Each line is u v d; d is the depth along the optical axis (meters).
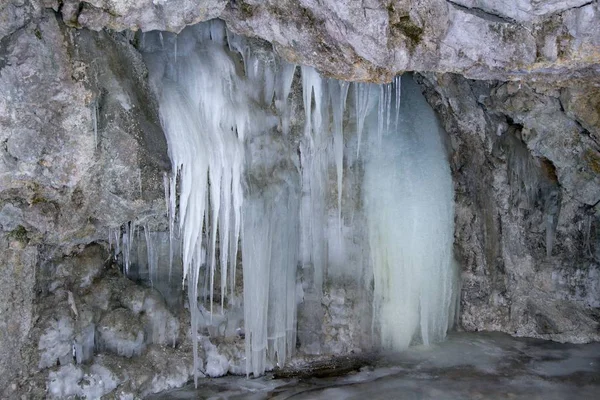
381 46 4.28
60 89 3.99
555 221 6.45
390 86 6.00
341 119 5.78
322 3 4.11
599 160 5.85
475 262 6.57
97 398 4.73
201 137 4.98
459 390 5.18
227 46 5.57
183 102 5.00
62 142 4.12
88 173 4.40
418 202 6.00
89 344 4.90
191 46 5.36
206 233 5.24
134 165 4.53
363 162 6.05
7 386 4.38
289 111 5.77
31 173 4.10
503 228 6.52
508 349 6.12
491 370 5.60
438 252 6.11
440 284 6.21
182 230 5.31
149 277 5.48
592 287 6.48
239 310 5.74
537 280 6.52
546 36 4.32
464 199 6.47
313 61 4.55
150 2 3.88
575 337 6.30
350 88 6.06
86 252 5.10
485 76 4.88
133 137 4.49
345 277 6.08
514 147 6.31
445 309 6.34
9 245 4.34
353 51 4.37
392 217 5.95
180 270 5.60
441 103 6.38
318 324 5.98
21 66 3.84
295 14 4.23
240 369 5.57
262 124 5.58
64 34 4.01
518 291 6.54
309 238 5.95
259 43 5.53
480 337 6.45
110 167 4.46
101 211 4.66
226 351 5.55
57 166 4.19
